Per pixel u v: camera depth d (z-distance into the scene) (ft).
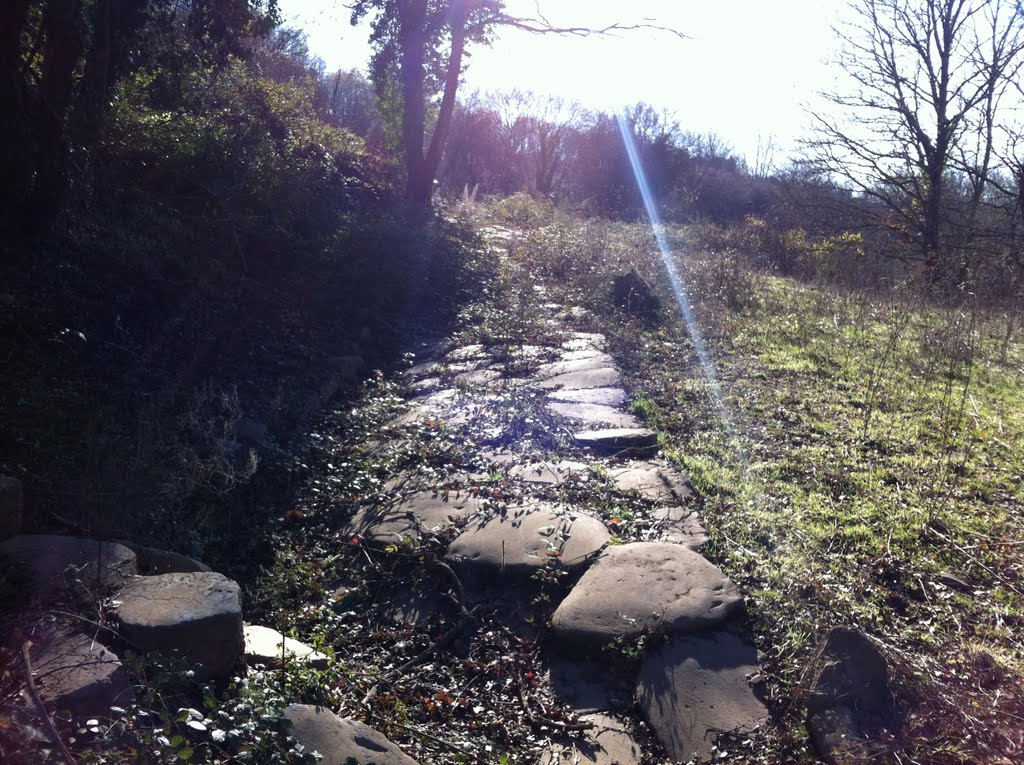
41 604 11.71
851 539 17.07
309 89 70.54
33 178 24.64
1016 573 15.81
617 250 52.39
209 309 28.68
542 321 36.88
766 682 13.08
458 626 15.56
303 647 13.96
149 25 33.09
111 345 23.58
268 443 22.58
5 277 23.34
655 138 146.61
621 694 13.52
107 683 10.17
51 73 24.79
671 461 21.44
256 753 10.17
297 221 39.29
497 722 13.10
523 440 23.40
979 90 73.97
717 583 15.08
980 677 12.59
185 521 17.95
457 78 60.85
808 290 45.39
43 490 16.22
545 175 147.84
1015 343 34.22
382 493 20.89
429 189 60.80
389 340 35.60
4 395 19.30
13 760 8.73
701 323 36.24
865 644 12.33
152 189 33.40
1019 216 70.23
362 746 11.16
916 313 38.45
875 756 11.02
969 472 20.43
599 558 16.34
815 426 23.43
